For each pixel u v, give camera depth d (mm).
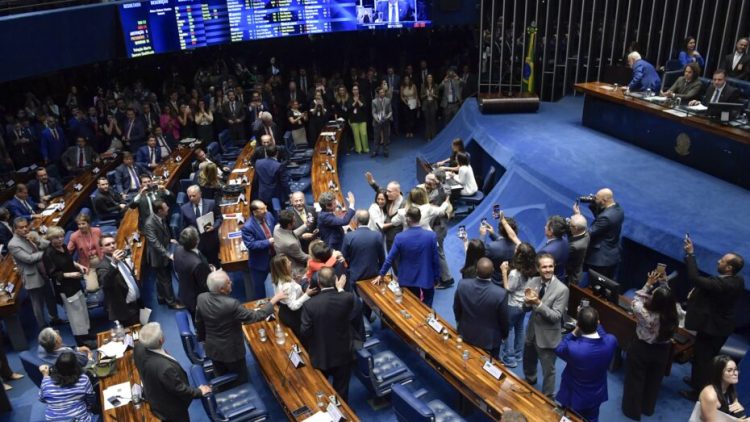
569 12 17156
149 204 10211
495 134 13305
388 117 15922
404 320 7395
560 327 6531
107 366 6738
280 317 7344
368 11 17172
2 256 10031
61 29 13688
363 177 14969
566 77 17156
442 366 6578
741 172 9992
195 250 7918
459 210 12617
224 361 6652
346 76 18953
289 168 14523
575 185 10281
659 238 8648
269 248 8750
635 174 10672
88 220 9297
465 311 6707
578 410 5836
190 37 15961
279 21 16766
